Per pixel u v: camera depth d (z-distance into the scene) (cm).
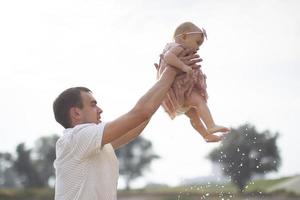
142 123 544
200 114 559
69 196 508
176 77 555
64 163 511
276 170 2936
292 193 4791
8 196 7381
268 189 4778
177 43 561
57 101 536
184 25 564
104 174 511
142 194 6650
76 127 511
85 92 538
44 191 7625
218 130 553
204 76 568
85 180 505
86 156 504
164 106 566
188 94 559
